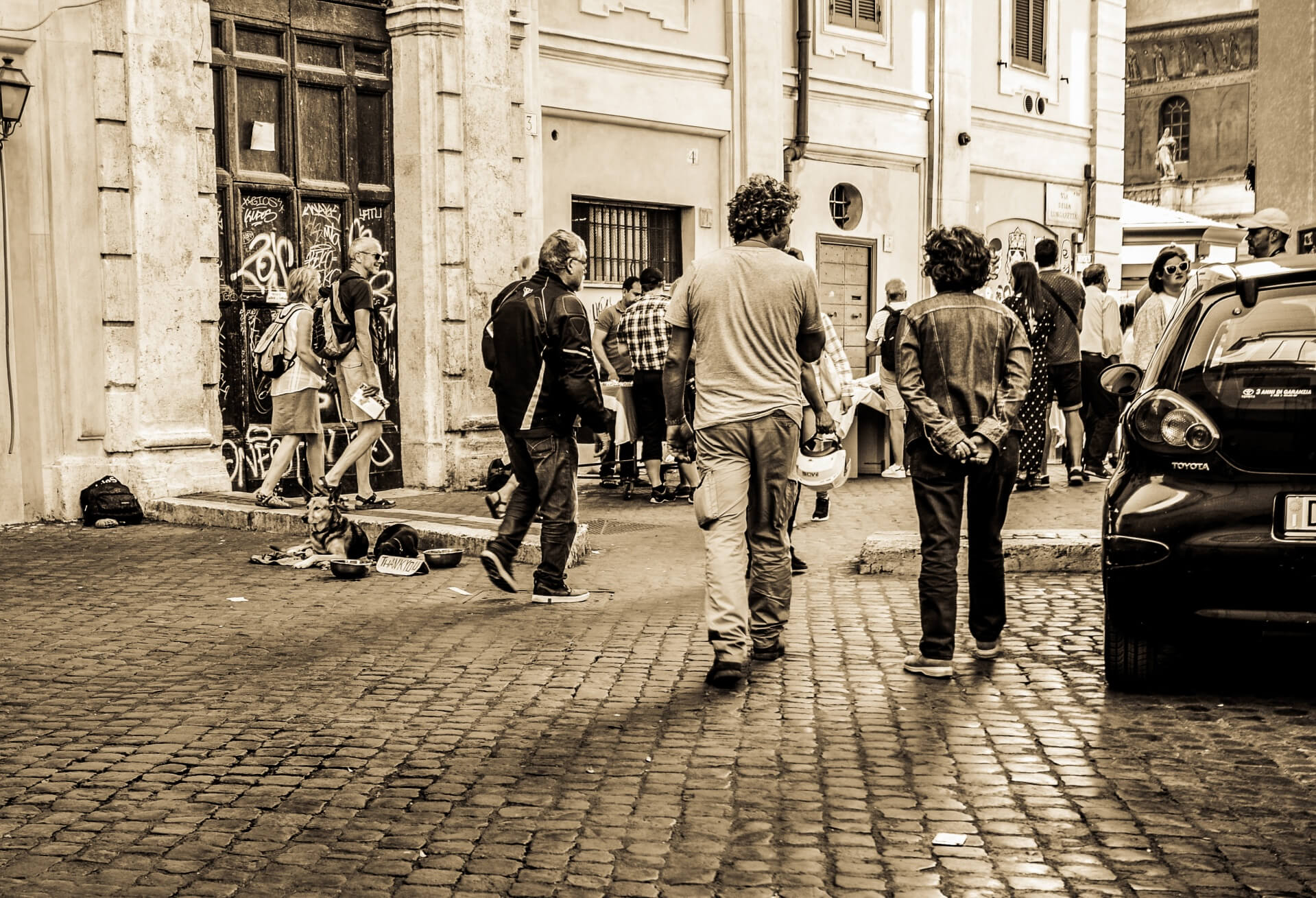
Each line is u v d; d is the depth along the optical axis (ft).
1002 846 13.24
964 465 19.54
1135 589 17.92
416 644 22.31
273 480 35.91
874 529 35.35
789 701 18.62
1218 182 160.66
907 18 65.62
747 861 12.91
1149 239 82.17
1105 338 46.68
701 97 55.26
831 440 28.63
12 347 35.88
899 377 19.79
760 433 19.92
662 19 53.52
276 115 41.27
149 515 36.73
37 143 35.78
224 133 39.78
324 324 36.55
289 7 41.34
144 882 12.55
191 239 37.99
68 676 20.24
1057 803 14.43
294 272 36.11
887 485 45.52
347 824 14.02
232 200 39.93
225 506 35.58
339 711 18.30
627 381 43.06
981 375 19.52
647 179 53.57
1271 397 17.62
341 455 41.65
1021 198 74.13
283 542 32.94
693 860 12.96
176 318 37.68
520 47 46.42
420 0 43.32
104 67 36.32
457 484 44.14
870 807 14.37
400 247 44.50
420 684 19.70
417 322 44.27
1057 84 75.61
